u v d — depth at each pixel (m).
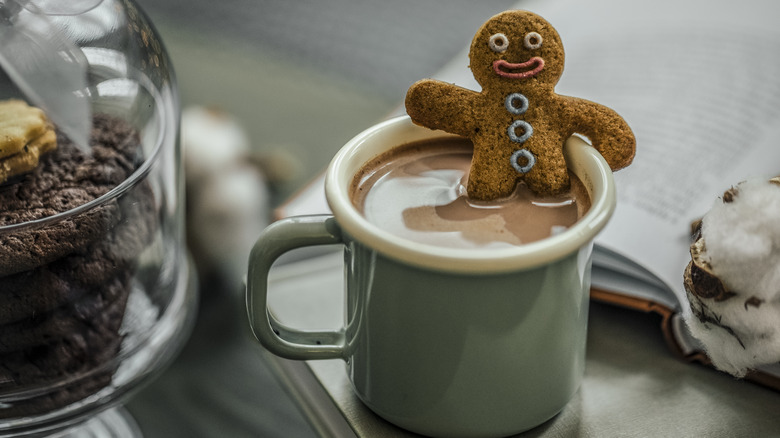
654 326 0.57
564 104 0.51
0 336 0.53
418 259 0.47
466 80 0.66
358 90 1.13
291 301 0.59
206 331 0.81
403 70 1.14
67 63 0.56
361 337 0.51
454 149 0.54
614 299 0.57
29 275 0.53
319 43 1.21
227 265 0.87
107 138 0.57
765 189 0.49
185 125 0.95
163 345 0.60
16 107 0.55
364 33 1.22
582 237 0.47
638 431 0.52
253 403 0.74
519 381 0.49
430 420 0.50
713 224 0.50
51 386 0.55
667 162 0.61
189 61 1.20
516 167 0.51
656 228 0.57
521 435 0.52
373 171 0.53
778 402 0.53
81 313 0.55
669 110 0.64
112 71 0.58
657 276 0.55
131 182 0.55
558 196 0.51
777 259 0.48
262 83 1.16
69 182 0.55
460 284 0.47
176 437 0.71
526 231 0.50
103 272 0.54
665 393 0.54
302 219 0.51
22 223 0.52
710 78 0.65
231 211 0.89
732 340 0.50
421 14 1.25
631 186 0.60
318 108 1.11
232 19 1.28
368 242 0.48
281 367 0.58
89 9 0.57
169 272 0.60
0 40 0.55
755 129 0.61
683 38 0.68
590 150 0.51
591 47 0.69
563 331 0.49
